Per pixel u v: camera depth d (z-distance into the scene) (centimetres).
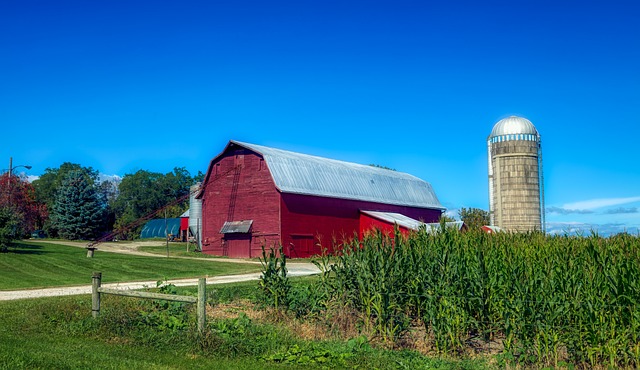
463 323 1237
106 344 1233
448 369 1091
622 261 1238
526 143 5034
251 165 4872
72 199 7100
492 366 1142
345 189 5422
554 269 1269
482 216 6072
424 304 1360
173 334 1273
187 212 7619
